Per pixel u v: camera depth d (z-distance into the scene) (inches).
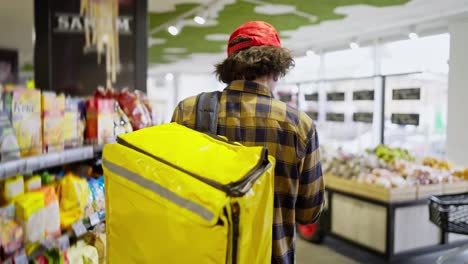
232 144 39.4
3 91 54.6
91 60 100.8
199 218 31.1
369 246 150.7
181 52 330.0
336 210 168.4
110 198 39.1
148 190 35.2
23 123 57.6
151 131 43.3
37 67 95.3
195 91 505.0
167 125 44.9
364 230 153.0
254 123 42.8
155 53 336.2
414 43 231.8
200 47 304.3
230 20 211.8
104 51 102.3
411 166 162.2
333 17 203.8
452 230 122.3
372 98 254.5
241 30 46.8
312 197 45.3
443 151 219.8
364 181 152.2
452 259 159.6
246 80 45.1
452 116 198.8
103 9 101.7
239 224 31.2
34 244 58.1
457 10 185.6
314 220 48.0
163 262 34.1
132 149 39.2
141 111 90.5
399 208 142.4
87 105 76.5
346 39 264.4
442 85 219.1
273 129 42.3
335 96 285.4
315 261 158.1
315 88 305.0
